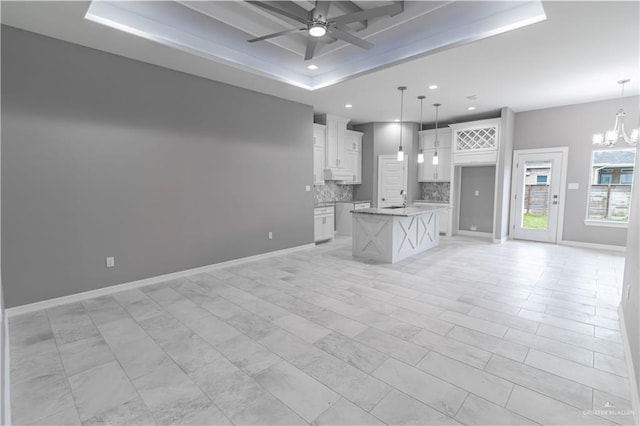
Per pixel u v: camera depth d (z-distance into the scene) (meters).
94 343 2.59
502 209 6.49
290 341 2.62
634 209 2.55
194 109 4.36
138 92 3.83
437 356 2.38
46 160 3.24
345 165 7.52
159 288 3.88
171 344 2.58
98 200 3.59
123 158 3.75
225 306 3.33
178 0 2.93
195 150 4.40
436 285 3.95
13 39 3.02
